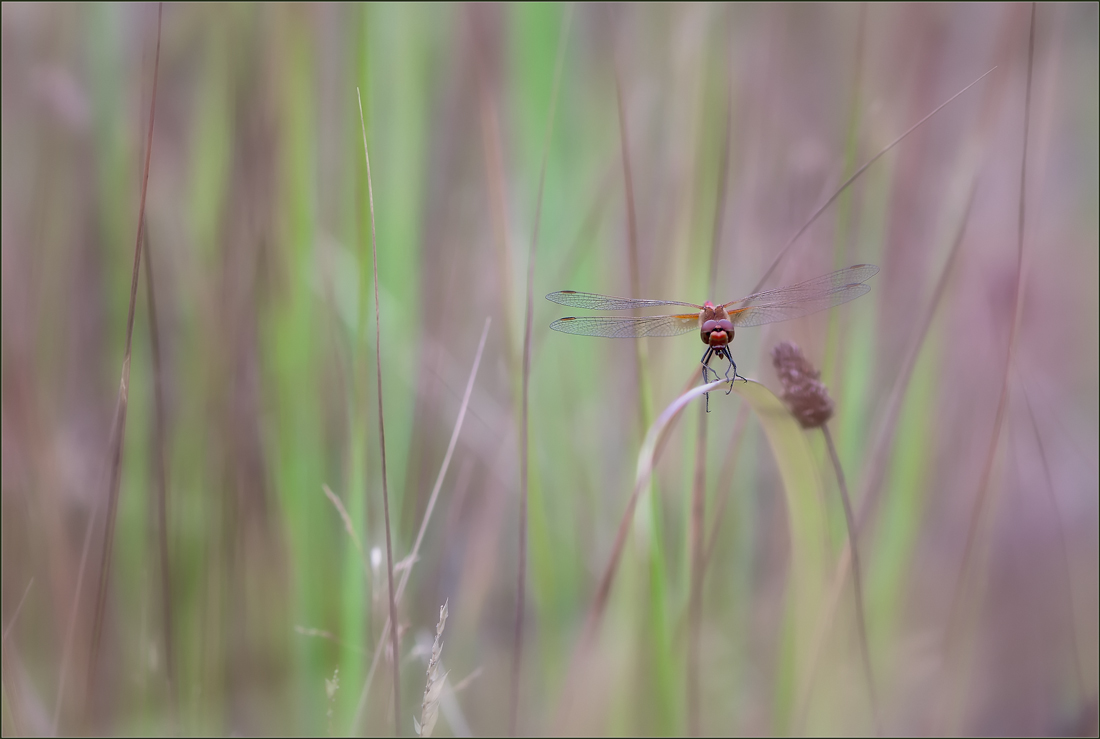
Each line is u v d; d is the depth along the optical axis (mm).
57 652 1457
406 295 1481
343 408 1464
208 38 1485
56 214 1482
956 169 1487
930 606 1476
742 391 1415
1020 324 1481
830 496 1460
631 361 1483
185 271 1479
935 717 1450
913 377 1471
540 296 1484
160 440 1440
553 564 1472
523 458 1426
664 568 1439
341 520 1462
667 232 1481
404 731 1441
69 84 1481
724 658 1462
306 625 1455
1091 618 1472
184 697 1451
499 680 1464
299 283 1471
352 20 1481
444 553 1468
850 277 1439
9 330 1476
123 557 1464
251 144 1475
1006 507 1485
